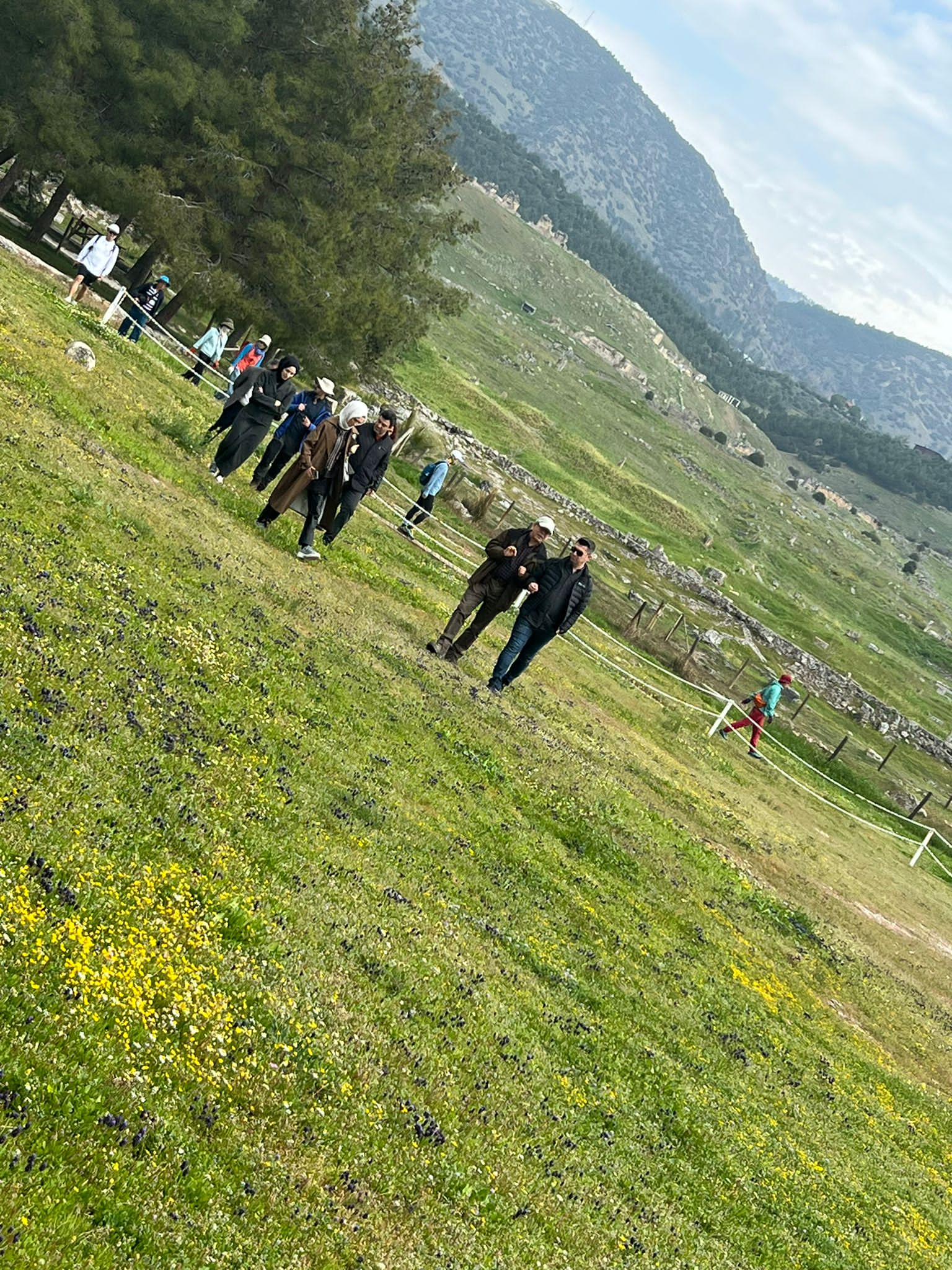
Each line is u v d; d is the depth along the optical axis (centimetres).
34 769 771
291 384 2402
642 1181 1001
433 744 1680
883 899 3472
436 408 9856
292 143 4662
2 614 961
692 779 3197
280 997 753
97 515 1445
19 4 4047
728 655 6862
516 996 1144
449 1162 746
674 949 1736
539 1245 735
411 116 5747
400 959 966
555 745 2278
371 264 5338
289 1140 631
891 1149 1608
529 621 2312
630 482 12781
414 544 3603
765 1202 1166
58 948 610
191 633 1274
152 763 919
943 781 7588
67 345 2417
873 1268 1175
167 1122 555
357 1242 583
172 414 2472
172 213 4359
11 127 4134
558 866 1653
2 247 3616
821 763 5656
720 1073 1414
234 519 2111
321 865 1016
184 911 750
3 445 1443
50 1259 426
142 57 4319
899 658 14062
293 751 1226
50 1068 527
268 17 4816
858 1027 2116
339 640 1789
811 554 17825
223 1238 510
